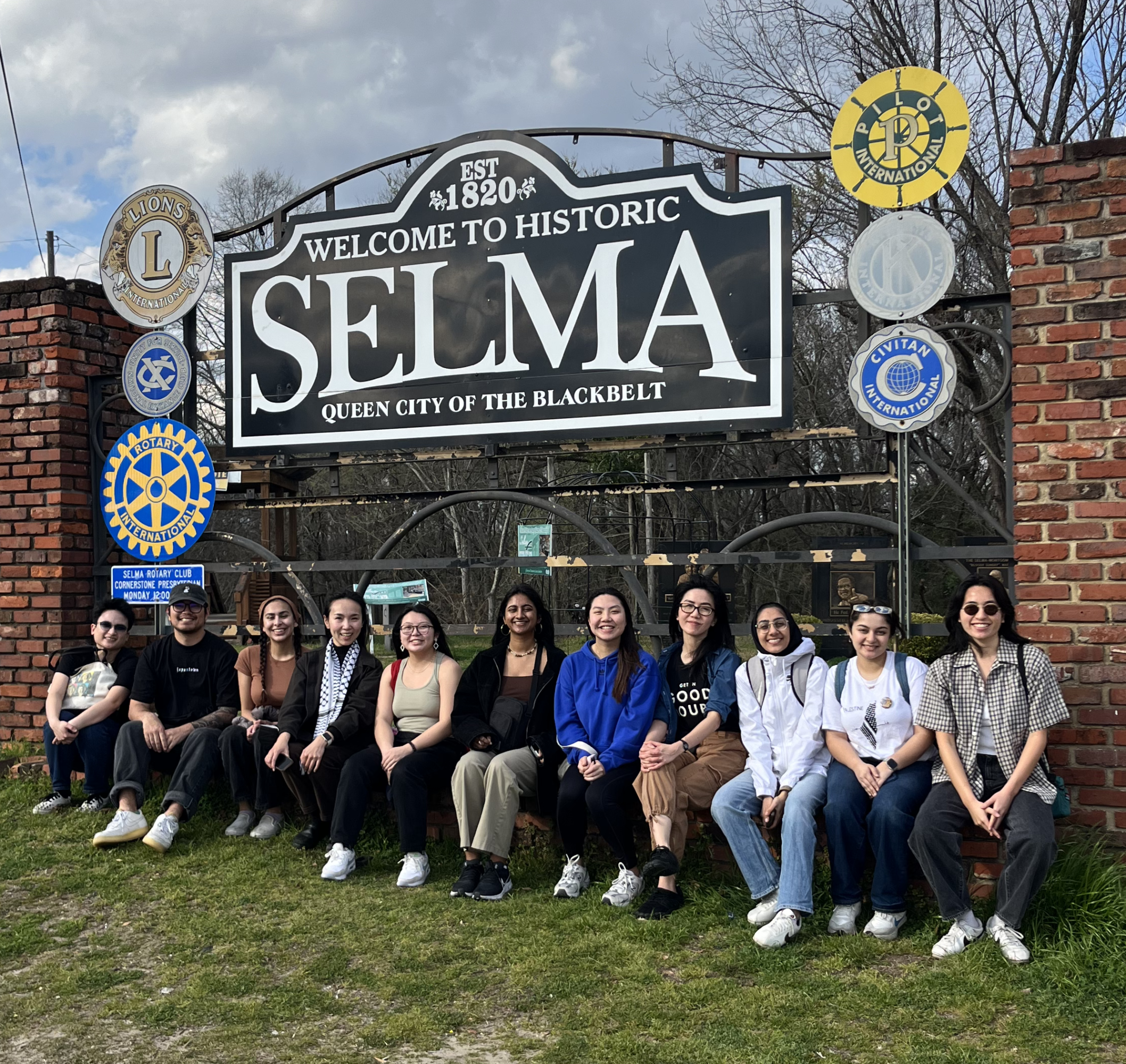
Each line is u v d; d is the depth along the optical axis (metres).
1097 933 3.79
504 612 5.07
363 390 6.21
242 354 6.46
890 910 4.06
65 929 4.26
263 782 5.39
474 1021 3.43
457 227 6.03
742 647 14.40
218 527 19.77
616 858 4.84
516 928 4.19
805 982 3.66
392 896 4.59
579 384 5.79
